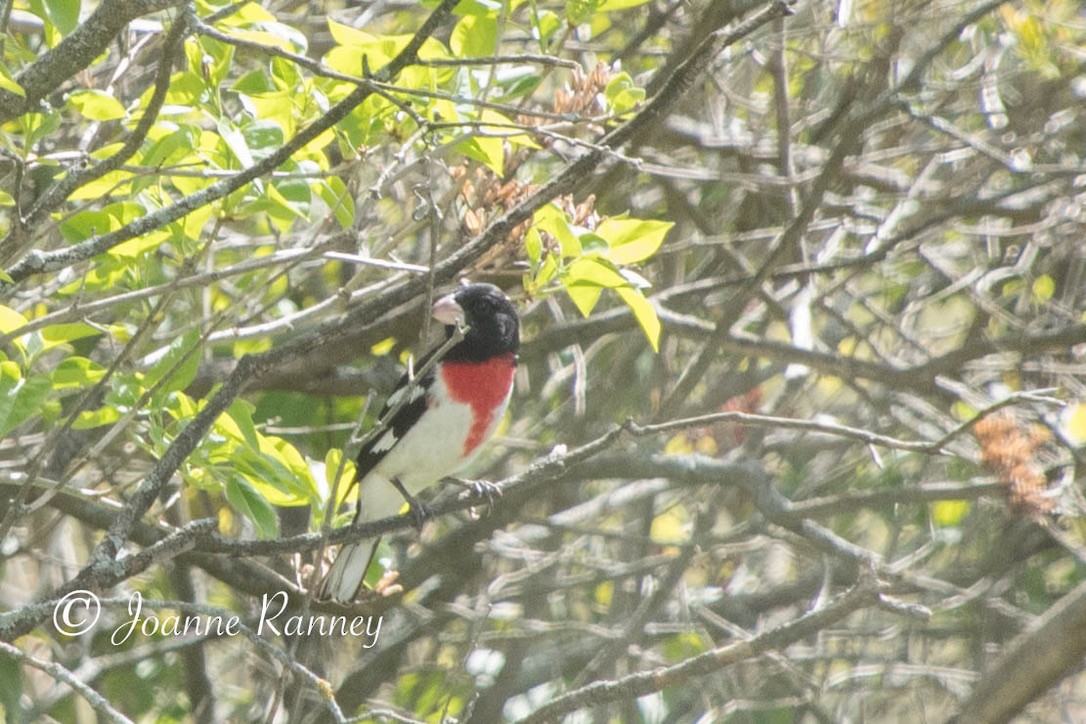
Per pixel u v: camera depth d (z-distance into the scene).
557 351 10.80
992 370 11.70
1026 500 8.93
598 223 6.91
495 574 12.19
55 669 5.21
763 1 9.99
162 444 6.33
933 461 11.66
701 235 11.70
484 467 11.80
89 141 7.32
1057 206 11.62
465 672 10.62
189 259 6.43
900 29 11.30
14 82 5.60
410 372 5.58
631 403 11.88
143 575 11.17
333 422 10.97
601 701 5.82
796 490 12.10
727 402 11.84
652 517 11.77
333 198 6.97
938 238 12.50
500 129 6.62
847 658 10.84
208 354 9.90
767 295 10.96
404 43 6.68
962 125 12.48
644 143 10.63
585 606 12.30
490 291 8.02
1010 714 6.94
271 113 6.63
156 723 10.53
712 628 11.39
